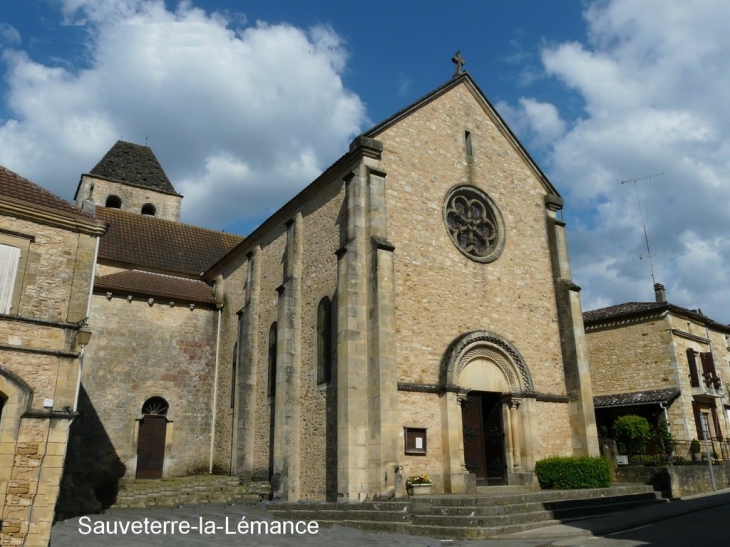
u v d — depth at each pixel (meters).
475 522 11.99
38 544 11.70
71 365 13.10
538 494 14.59
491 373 18.59
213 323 26.34
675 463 21.67
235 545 11.41
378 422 15.07
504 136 22.14
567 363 20.50
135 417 23.08
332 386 17.00
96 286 23.52
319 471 16.84
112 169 39.66
